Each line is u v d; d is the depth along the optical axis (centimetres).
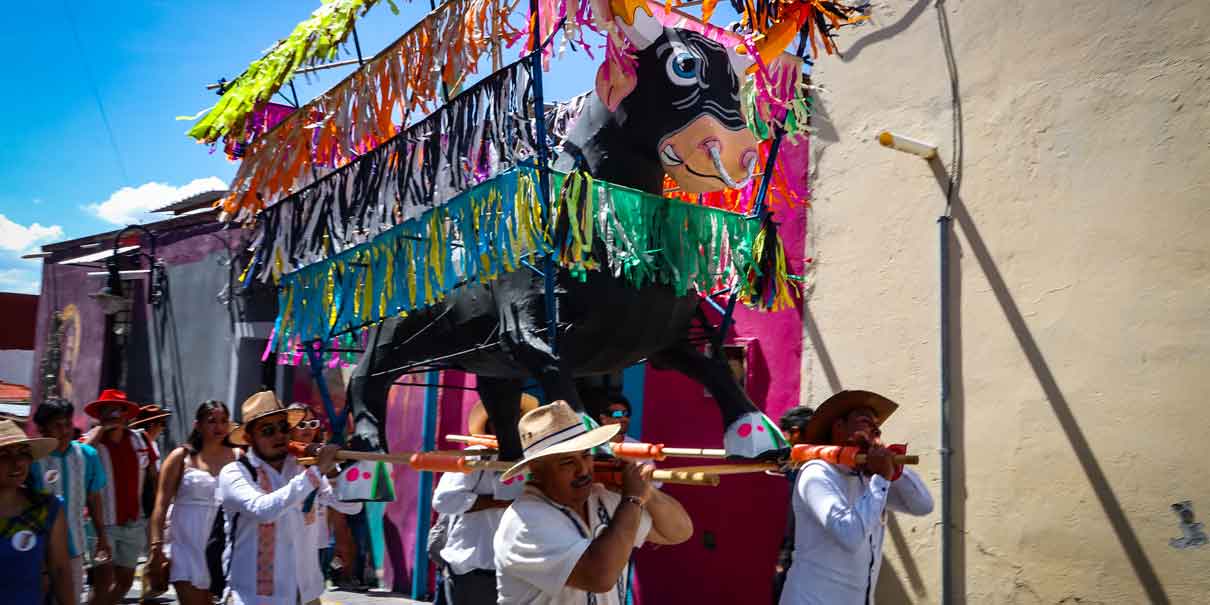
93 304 1583
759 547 650
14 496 451
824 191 649
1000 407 550
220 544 561
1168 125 502
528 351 429
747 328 678
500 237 415
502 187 416
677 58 420
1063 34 545
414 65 457
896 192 611
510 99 407
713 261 455
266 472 535
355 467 521
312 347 561
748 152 436
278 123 546
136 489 775
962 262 574
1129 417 501
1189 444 480
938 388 576
